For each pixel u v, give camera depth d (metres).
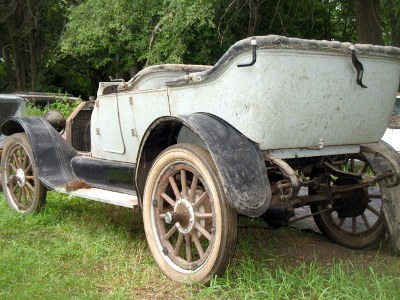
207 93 3.78
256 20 12.21
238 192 3.30
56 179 5.22
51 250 4.38
